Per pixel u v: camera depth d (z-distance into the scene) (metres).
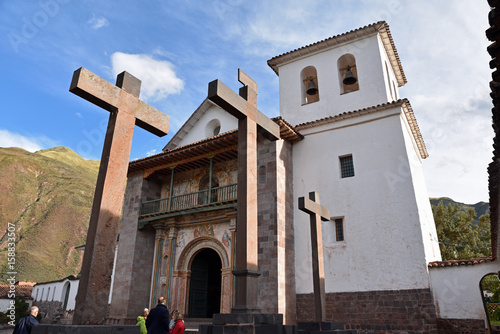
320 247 10.57
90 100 5.18
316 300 9.96
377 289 14.58
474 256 27.61
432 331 13.20
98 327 3.90
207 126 22.45
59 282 34.38
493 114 6.18
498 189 9.95
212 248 17.42
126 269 18.48
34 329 3.87
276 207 15.84
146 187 20.53
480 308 12.91
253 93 8.24
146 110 5.81
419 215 14.80
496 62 5.06
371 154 16.53
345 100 19.22
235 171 18.50
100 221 4.75
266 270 15.12
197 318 16.94
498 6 4.31
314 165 17.66
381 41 20.09
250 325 6.05
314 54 21.17
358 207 16.03
